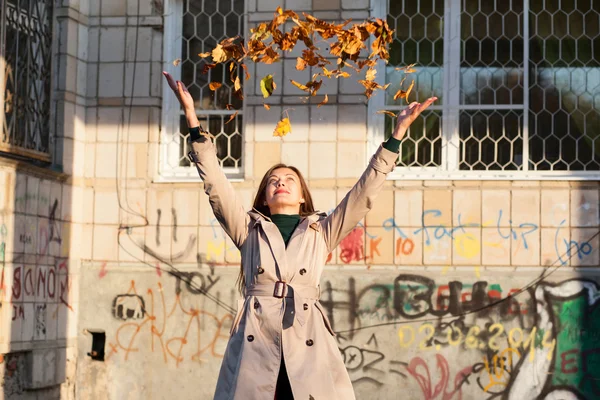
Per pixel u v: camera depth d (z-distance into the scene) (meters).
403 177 10.72
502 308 10.41
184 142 11.33
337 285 10.64
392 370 10.49
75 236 11.05
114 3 11.37
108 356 11.00
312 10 10.99
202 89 11.34
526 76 10.84
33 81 10.38
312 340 4.89
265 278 4.97
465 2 10.98
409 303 10.54
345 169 10.80
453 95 10.91
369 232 10.67
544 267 10.41
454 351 10.43
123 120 11.23
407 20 11.02
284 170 5.34
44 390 10.52
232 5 11.38
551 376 10.28
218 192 5.10
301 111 10.91
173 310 10.95
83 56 11.30
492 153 10.82
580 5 10.85
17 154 9.84
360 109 10.85
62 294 10.80
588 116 10.76
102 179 11.21
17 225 9.94
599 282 10.30
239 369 4.78
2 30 9.52
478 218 10.56
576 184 10.48
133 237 11.09
